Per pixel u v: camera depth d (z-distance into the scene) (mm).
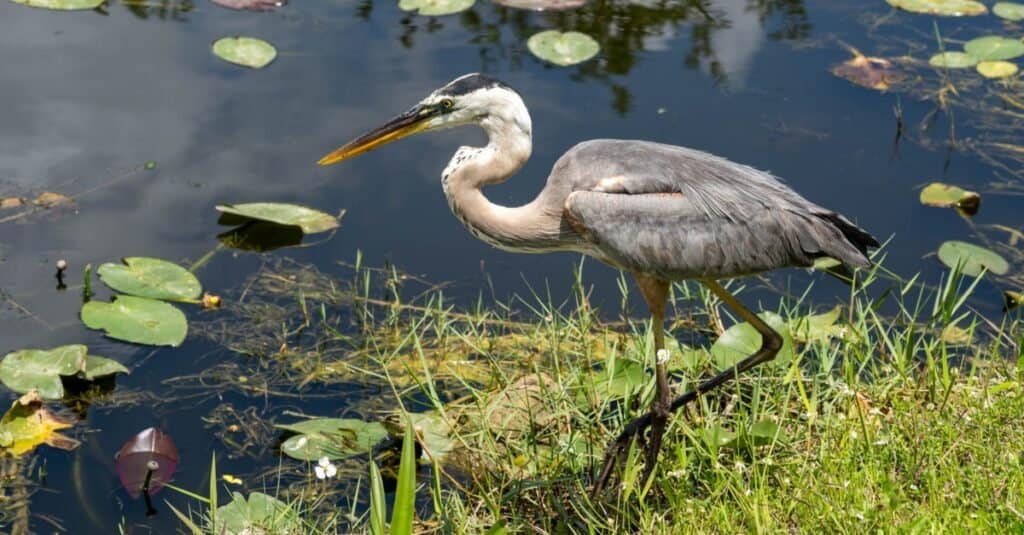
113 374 7977
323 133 10164
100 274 8359
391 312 8570
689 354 7645
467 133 10688
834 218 6578
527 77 11211
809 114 10789
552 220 6828
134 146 9992
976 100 11164
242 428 7531
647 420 6531
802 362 7785
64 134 10078
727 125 10523
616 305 8781
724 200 6512
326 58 11359
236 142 10102
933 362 6867
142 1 12406
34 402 7312
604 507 6426
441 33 12000
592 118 10547
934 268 9047
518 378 7777
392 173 10062
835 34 12336
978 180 10000
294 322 8500
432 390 6914
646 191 6562
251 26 11922
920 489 5719
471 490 6852
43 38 11516
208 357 8156
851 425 6301
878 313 8633
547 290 8438
